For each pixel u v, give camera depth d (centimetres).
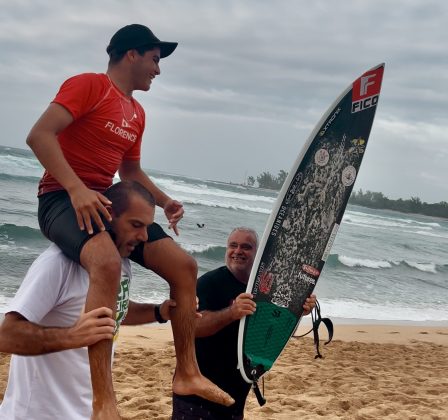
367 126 398
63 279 235
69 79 257
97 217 230
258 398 349
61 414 234
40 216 257
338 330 1072
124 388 619
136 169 317
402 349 951
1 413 241
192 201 3581
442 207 12800
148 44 272
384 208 12712
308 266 377
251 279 352
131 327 948
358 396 647
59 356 233
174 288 268
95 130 262
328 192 389
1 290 1062
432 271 2378
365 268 2133
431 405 633
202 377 269
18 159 3362
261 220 3170
